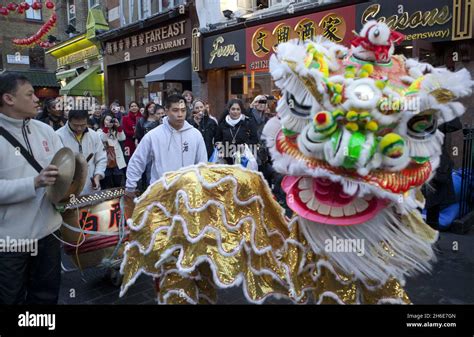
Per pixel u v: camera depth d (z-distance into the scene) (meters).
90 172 3.93
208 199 2.00
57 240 2.45
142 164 3.26
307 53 1.80
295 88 1.79
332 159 1.69
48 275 2.40
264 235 2.10
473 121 5.48
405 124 1.68
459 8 5.22
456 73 1.67
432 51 5.69
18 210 2.19
